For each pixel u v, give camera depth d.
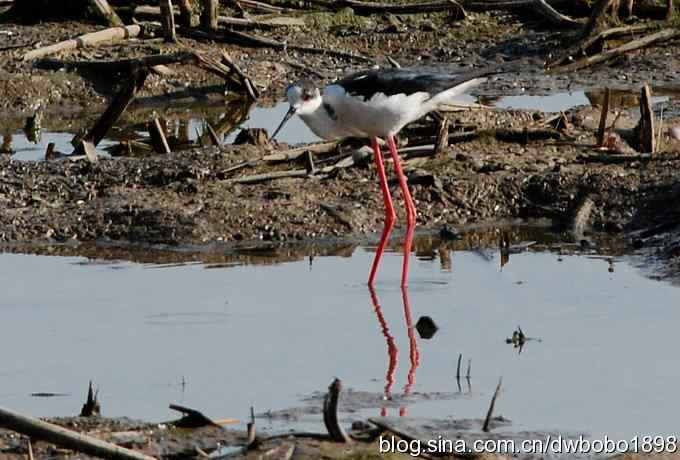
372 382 9.58
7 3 23.67
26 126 18.59
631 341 10.34
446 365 9.94
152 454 8.11
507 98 20.45
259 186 14.70
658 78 21.81
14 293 11.72
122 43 21.89
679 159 15.26
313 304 11.52
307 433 8.34
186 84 21.02
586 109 17.89
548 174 14.80
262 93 21.39
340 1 25.11
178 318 11.04
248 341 10.48
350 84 12.28
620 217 13.97
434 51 23.78
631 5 24.47
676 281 11.97
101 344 10.36
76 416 8.77
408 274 12.44
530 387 9.41
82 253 13.12
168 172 15.08
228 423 8.70
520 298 11.60
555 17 24.38
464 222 14.18
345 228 13.80
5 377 9.61
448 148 15.88
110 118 17.05
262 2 25.25
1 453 8.02
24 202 14.41
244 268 12.65
